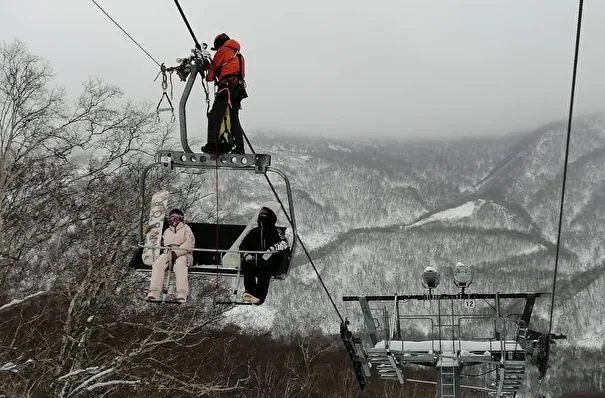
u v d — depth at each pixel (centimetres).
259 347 4384
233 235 1127
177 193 2783
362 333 1828
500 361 1680
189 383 2219
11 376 2053
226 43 998
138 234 1034
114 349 2045
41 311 2311
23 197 2467
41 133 2608
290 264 1045
